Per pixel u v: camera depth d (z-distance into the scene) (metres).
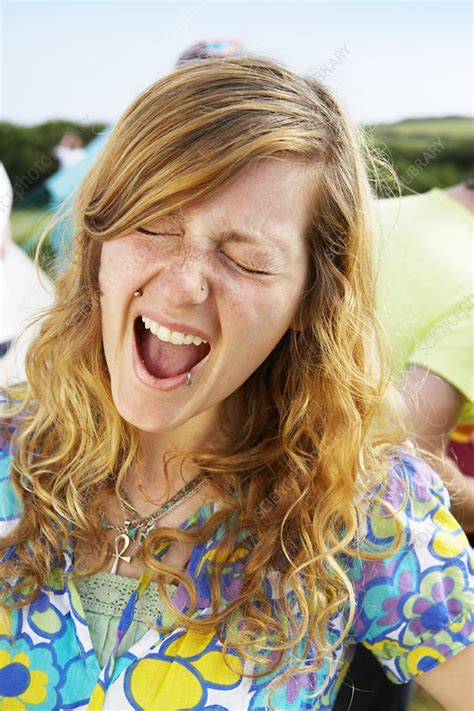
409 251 1.97
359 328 1.26
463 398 1.94
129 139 1.09
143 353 1.15
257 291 1.08
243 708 1.18
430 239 1.99
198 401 1.13
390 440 1.35
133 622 1.20
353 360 1.27
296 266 1.13
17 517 1.29
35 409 1.39
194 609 1.19
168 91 1.08
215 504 1.27
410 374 1.89
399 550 1.26
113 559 1.25
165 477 1.28
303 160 1.10
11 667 1.20
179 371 1.16
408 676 1.30
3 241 2.64
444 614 1.25
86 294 1.26
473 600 1.26
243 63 1.12
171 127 1.05
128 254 1.07
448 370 1.87
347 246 1.20
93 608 1.22
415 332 1.91
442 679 1.28
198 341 1.11
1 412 1.41
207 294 1.06
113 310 1.10
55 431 1.34
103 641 1.20
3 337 2.40
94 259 1.21
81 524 1.24
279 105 1.08
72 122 6.67
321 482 1.27
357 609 1.27
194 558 1.23
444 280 1.92
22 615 1.21
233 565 1.24
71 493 1.26
